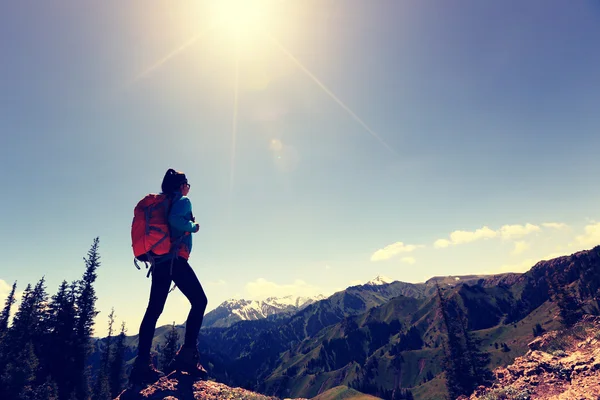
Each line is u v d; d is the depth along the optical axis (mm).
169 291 5000
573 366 7316
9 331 60844
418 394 186000
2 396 45719
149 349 5152
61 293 63781
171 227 4766
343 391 134375
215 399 5188
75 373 58188
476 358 77625
